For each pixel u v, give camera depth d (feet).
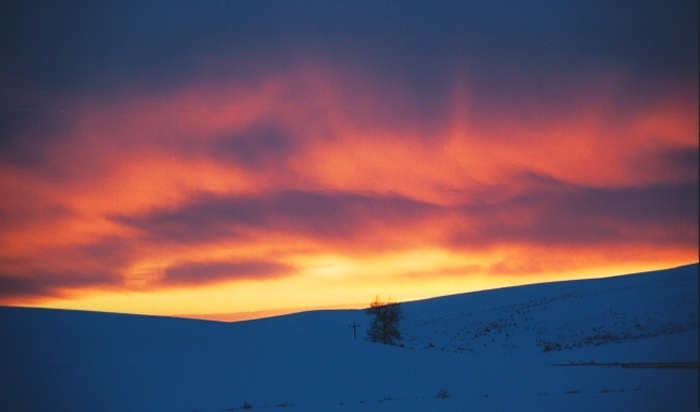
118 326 196.75
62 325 195.52
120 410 114.32
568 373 138.92
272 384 134.00
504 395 110.42
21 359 154.51
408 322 353.10
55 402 119.96
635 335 249.96
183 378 139.03
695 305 286.66
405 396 116.16
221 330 199.31
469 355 181.47
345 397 118.01
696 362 157.58
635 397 101.19
